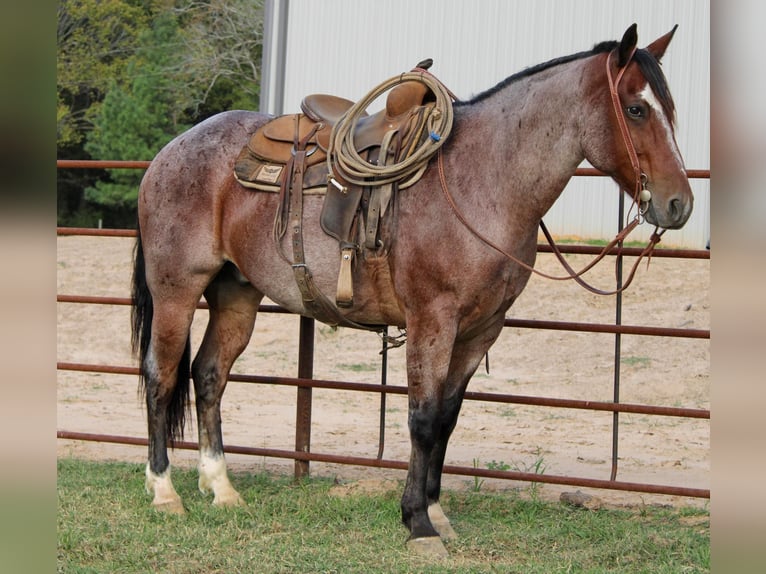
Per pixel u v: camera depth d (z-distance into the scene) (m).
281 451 4.82
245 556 3.62
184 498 4.49
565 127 3.58
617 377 4.43
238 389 8.61
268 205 4.08
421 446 3.73
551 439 6.63
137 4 21.45
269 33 14.72
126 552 3.67
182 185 4.25
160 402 4.37
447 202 3.67
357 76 14.27
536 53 13.12
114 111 19.30
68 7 20.73
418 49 13.88
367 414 7.52
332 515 4.20
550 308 10.40
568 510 4.46
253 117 4.44
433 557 3.67
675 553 3.78
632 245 12.00
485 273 3.62
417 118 3.82
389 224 3.77
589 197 12.40
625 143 3.42
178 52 20.89
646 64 3.42
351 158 3.84
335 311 4.01
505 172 3.65
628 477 5.45
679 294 10.31
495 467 5.47
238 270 4.41
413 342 3.71
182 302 4.30
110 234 4.74
